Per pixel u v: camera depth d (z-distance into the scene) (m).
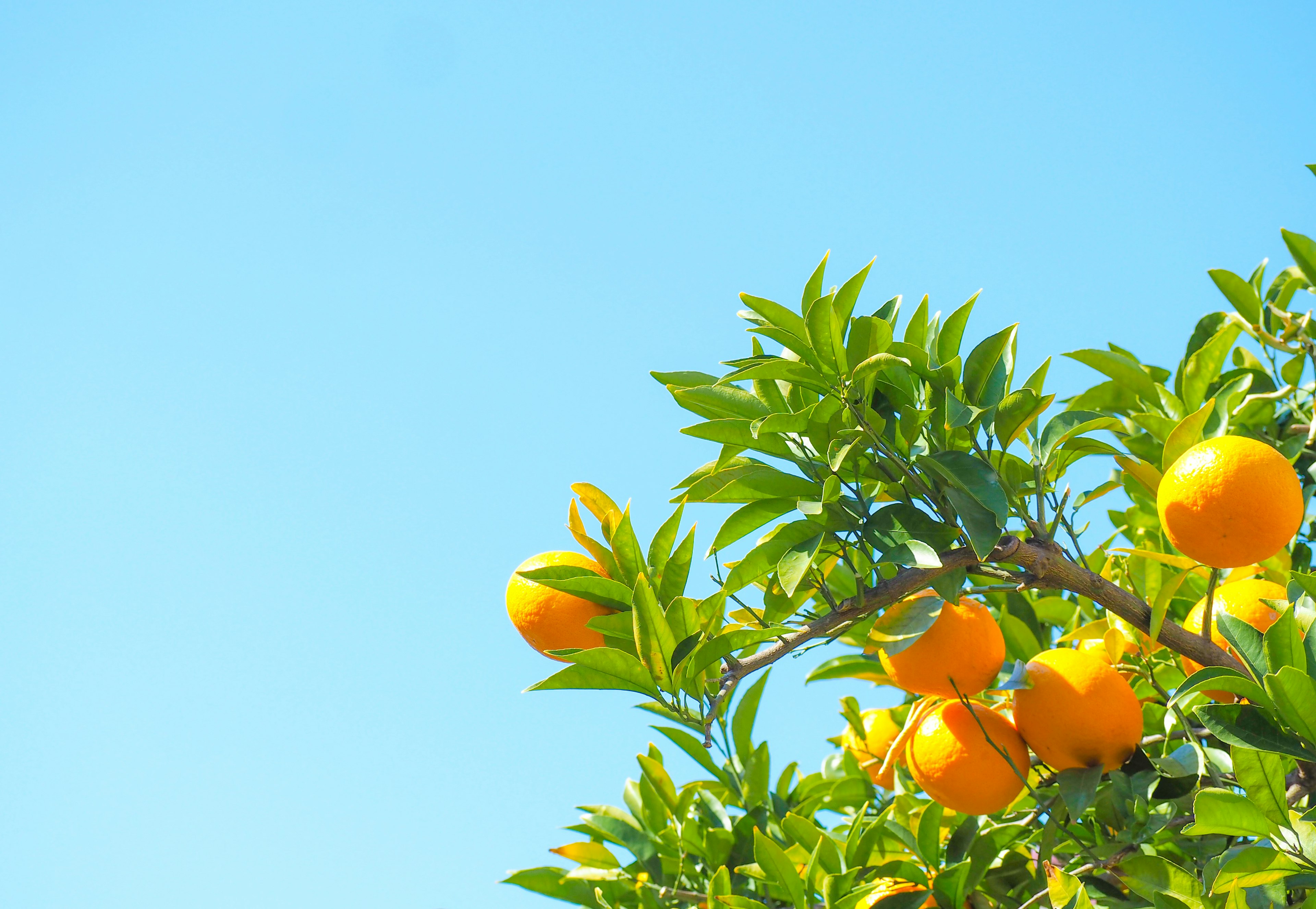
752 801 2.06
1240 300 2.08
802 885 1.88
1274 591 1.83
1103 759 1.79
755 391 1.83
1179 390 2.05
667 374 1.82
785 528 1.77
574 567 1.78
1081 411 1.79
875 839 1.94
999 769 1.78
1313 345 2.01
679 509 1.80
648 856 2.02
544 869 2.01
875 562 1.79
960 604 1.80
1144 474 1.79
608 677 1.73
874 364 1.73
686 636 1.75
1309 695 1.71
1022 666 1.81
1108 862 1.79
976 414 1.74
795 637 1.74
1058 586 1.76
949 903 1.88
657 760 2.05
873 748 2.04
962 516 1.73
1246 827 1.70
